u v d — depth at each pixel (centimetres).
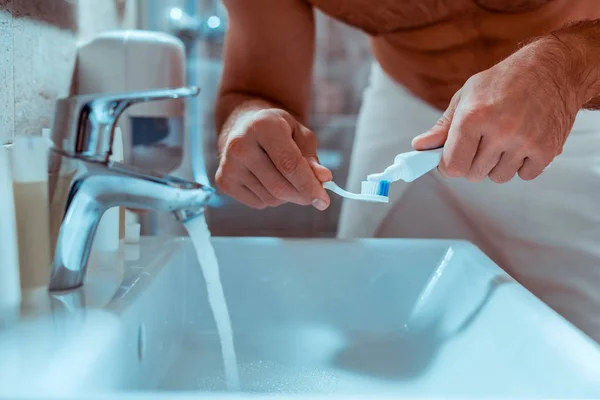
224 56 82
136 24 105
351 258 64
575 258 69
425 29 74
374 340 60
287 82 80
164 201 45
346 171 198
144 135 71
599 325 66
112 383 37
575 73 50
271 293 63
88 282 49
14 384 29
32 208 45
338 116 199
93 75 66
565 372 36
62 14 63
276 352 56
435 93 80
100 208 46
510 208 74
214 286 52
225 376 51
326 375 51
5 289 39
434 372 50
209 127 172
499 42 73
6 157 39
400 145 83
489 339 47
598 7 73
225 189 64
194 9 157
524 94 47
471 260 59
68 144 43
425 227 82
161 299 53
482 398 29
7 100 49
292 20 77
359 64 198
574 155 70
